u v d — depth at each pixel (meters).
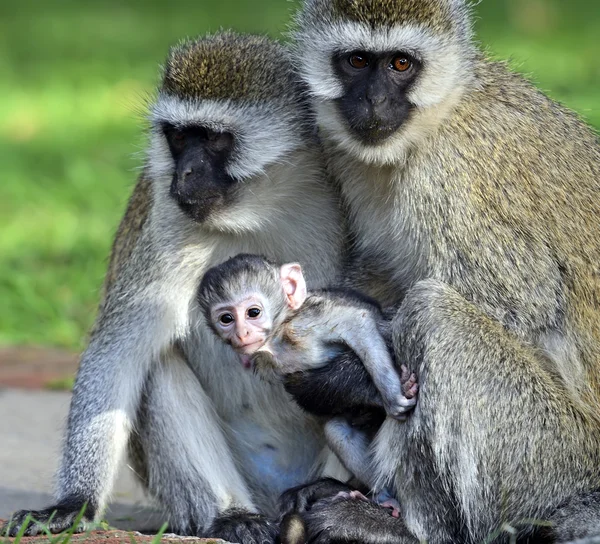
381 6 10.64
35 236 21.72
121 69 34.75
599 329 10.55
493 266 10.21
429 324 9.90
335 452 10.41
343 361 10.22
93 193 23.81
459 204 10.30
